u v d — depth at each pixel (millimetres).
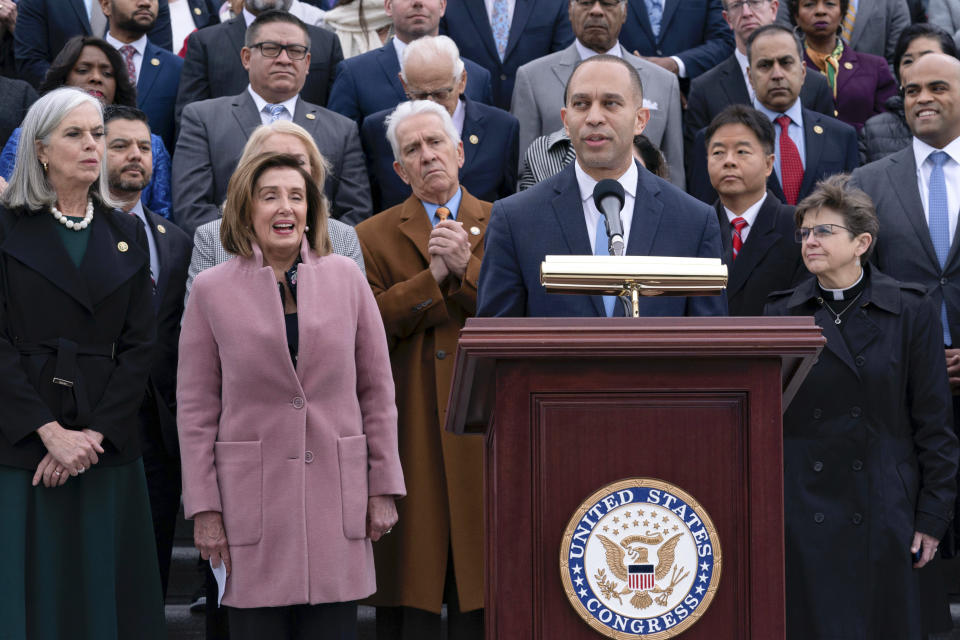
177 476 14367
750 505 6852
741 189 15227
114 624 11469
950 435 12461
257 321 10805
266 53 16953
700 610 6852
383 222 14328
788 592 12203
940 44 18422
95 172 11961
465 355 7016
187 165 16672
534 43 20828
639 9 21578
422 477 13219
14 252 11586
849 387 12406
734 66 19609
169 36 22141
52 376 11430
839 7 20953
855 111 20688
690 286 7445
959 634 14992
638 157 15516
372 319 11391
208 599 13695
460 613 13234
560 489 6879
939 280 15094
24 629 10906
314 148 12898
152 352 12117
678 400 6910
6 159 15852
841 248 12648
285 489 10633
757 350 6762
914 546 12227
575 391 6898
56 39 21203
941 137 15578
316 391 10844
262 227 11055
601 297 10227
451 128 14383
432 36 18531
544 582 6852
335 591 10602
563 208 10562
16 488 11094
